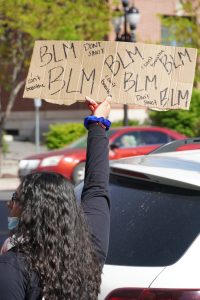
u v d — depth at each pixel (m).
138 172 4.75
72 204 3.17
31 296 2.98
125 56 4.15
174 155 5.28
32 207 3.11
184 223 4.30
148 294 3.97
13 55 22.14
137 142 18.75
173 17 25.81
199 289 3.93
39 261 3.01
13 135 35.81
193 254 4.09
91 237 3.33
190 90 4.16
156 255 4.18
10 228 3.26
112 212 4.68
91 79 4.16
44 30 21.05
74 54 4.18
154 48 4.17
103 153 3.68
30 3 20.72
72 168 18.09
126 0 21.80
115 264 4.23
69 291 3.03
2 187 19.59
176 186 4.57
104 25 22.77
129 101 4.12
